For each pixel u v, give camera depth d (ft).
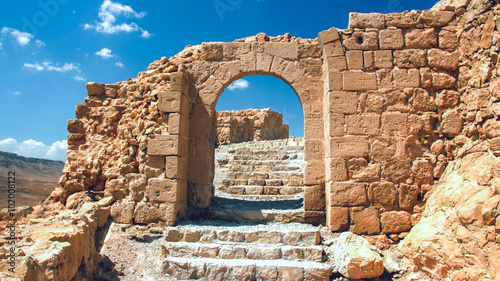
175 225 21.59
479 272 15.48
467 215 16.70
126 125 23.90
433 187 20.93
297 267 17.43
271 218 23.09
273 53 24.27
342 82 22.13
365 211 20.99
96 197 23.43
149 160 22.31
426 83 21.88
